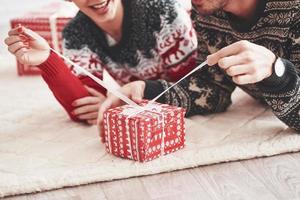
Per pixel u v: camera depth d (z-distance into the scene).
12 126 1.63
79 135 1.53
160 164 1.30
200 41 1.57
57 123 1.64
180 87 1.56
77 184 1.26
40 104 1.85
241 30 1.44
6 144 1.49
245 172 1.29
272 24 1.39
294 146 1.36
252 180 1.25
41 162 1.36
